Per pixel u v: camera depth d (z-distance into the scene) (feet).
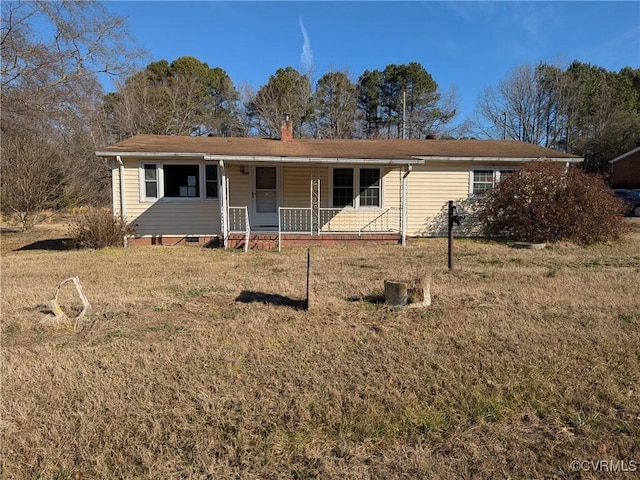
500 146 49.16
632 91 130.31
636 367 11.00
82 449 7.84
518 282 20.89
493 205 41.47
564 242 36.27
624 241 37.65
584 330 13.73
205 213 40.01
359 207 42.55
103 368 11.25
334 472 7.21
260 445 7.96
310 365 11.31
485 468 7.30
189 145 42.01
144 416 8.87
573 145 120.98
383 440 8.11
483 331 13.66
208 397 9.62
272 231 39.70
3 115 54.03
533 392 9.74
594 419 8.71
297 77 120.37
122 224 37.93
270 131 117.29
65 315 15.38
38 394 9.89
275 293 19.12
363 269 25.34
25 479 7.14
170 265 27.50
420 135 131.13
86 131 72.64
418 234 43.75
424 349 12.29
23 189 56.08
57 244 43.09
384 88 132.26
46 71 56.49
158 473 7.22
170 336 13.61
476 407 9.18
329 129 122.93
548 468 7.31
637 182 95.66
